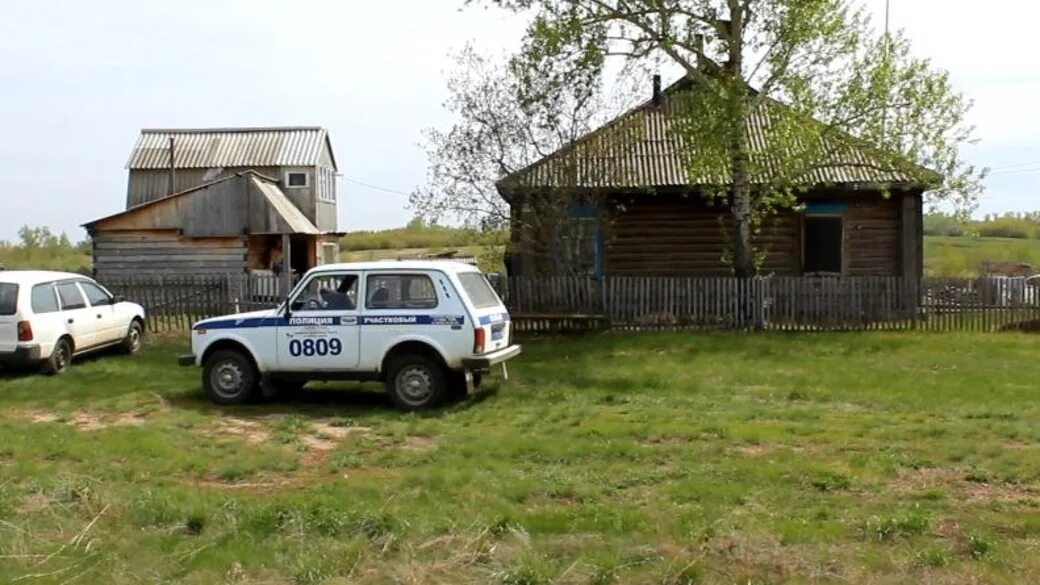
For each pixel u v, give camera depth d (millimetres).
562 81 20078
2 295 14180
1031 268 35469
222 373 12195
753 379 13633
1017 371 14172
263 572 5684
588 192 20984
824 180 21969
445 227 21750
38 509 6816
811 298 19438
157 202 30484
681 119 19875
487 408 11531
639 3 19359
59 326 14789
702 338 17984
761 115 23281
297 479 8430
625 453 8914
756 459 8648
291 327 12000
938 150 18797
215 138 42281
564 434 9930
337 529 6398
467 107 20656
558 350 16922
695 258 23031
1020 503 7215
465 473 8094
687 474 8109
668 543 5961
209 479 8414
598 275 23109
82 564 5773
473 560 5746
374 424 10789
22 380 13828
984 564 5672
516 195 20688
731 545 5895
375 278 11906
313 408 11867
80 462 8898
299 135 41938
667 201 23062
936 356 15672
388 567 5684
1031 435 9570
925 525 6336
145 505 6891
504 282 20000
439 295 11703
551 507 7141
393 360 11742
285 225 30469
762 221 22984
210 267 30641
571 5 19594
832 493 7527
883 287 19406
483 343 11703
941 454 8750
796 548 5902
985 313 19281
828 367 14664
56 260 49844
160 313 21141
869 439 9516
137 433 10070
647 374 14094
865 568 5574
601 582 5410
